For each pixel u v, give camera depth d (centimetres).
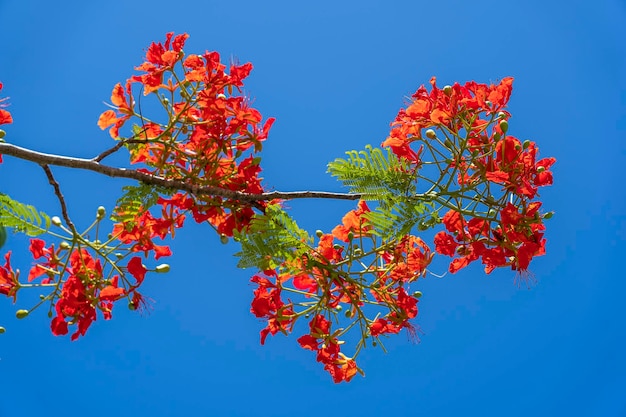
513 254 421
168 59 389
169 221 414
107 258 393
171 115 396
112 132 414
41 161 358
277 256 393
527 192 396
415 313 425
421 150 409
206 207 415
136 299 400
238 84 401
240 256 390
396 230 393
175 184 391
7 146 349
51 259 396
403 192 395
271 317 418
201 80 393
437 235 428
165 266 405
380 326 423
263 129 414
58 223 374
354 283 416
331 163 395
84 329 394
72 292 391
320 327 425
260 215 391
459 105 398
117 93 406
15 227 364
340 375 425
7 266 391
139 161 414
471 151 404
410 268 425
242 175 414
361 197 396
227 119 402
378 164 398
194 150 406
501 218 404
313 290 430
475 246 416
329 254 417
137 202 386
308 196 402
